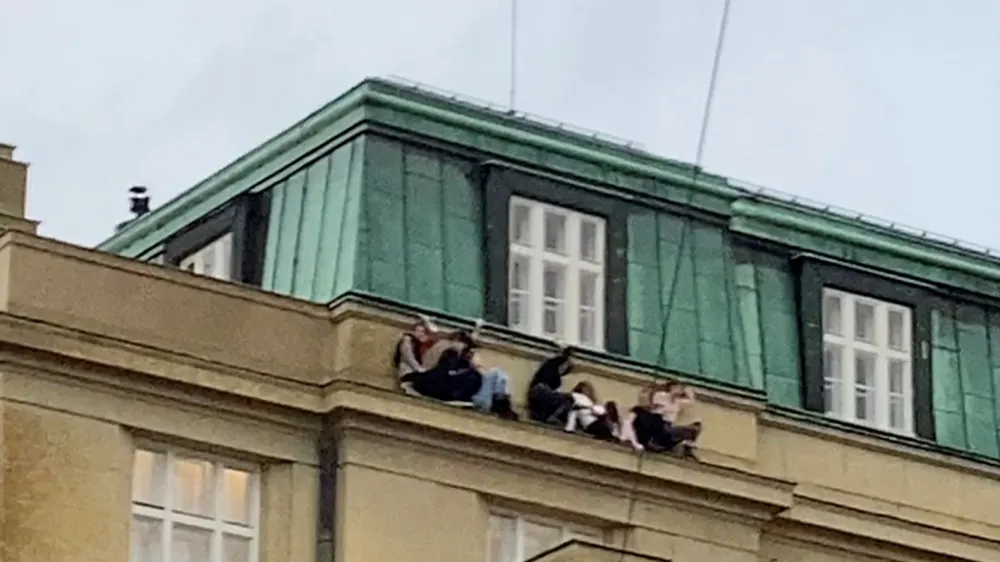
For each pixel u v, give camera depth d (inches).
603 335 2033.7
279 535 1894.7
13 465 1825.8
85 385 1855.3
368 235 1971.0
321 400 1914.4
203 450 1889.8
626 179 2073.1
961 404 2181.3
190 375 1879.9
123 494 1854.1
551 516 1957.4
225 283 1916.8
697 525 1999.3
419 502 1915.6
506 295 2001.7
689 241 2090.3
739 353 2075.5
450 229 2001.7
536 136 2044.8
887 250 2177.7
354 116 2004.2
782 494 2022.6
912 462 2119.8
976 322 2212.1
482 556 1926.7
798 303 2138.3
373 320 1940.2
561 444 1955.0
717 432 2032.5
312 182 2022.6
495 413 1942.7
